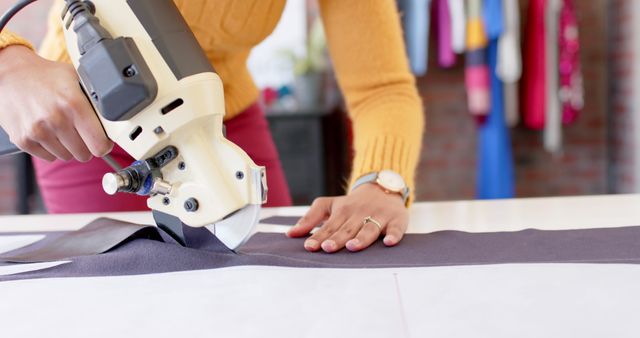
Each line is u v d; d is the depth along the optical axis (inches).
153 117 22.3
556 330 16.4
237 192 23.8
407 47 105.6
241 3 33.2
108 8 22.5
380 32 35.8
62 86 23.6
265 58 125.1
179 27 23.0
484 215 35.9
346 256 26.0
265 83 125.5
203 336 16.7
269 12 35.4
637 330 16.3
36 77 24.0
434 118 122.9
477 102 105.9
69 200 41.0
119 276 23.4
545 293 19.4
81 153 25.0
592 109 122.3
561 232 29.6
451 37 107.1
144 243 26.2
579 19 120.2
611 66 119.9
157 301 20.0
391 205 30.3
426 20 103.9
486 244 27.6
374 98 36.4
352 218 29.2
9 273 24.5
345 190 38.4
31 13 125.3
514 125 121.8
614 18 117.7
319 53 118.7
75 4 22.8
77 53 22.9
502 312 17.8
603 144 122.9
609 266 22.2
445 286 20.5
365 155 33.8
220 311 18.7
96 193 40.5
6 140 26.2
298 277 22.2
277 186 45.9
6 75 24.5
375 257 25.7
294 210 40.4
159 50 22.1
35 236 33.4
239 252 26.0
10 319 18.7
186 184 24.0
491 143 107.4
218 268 23.9
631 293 19.1
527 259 24.3
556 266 22.4
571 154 123.4
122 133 22.9
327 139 121.4
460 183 124.0
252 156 44.2
